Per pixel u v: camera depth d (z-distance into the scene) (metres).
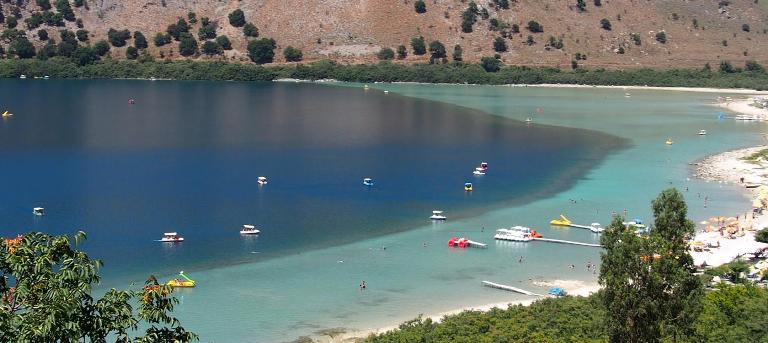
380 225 116.94
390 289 90.25
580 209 127.75
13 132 190.50
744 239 103.62
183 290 88.31
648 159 171.12
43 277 36.47
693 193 138.88
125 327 37.47
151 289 38.19
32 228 110.44
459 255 103.38
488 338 69.31
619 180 149.50
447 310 83.75
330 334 77.25
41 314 34.66
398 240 109.56
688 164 165.88
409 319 81.19
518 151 178.62
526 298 87.81
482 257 102.62
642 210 127.44
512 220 121.00
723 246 100.00
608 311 58.19
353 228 115.00
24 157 160.25
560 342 66.94
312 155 170.38
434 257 102.31
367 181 143.00
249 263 98.31
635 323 56.44
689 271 58.53
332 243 107.56
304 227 114.88
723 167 162.50
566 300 80.81
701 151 182.12
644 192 140.00
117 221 115.12
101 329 36.50
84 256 37.91
